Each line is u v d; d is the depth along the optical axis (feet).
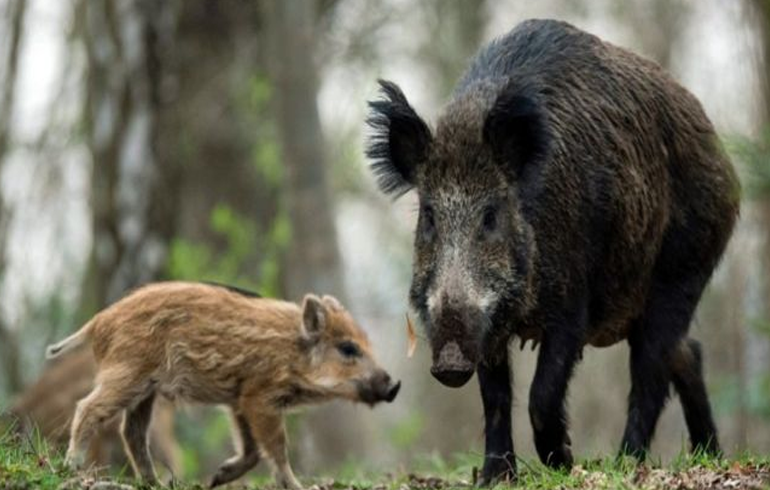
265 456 45.11
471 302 38.19
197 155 92.94
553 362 40.96
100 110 80.59
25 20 92.48
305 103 88.33
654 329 45.19
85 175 94.63
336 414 84.17
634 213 43.24
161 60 81.20
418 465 61.26
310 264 88.38
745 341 90.58
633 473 39.01
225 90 93.76
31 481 36.42
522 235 39.91
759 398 76.79
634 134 43.80
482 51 44.11
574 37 44.52
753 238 73.26
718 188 46.39
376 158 42.04
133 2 80.48
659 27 121.60
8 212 92.07
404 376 126.82
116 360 43.19
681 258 45.73
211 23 93.40
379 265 127.85
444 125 41.04
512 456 41.32
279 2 88.12
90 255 84.12
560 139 41.24
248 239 90.79
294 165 88.38
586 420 107.65
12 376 89.45
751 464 40.24
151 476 44.24
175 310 43.98
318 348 45.78
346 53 113.70
